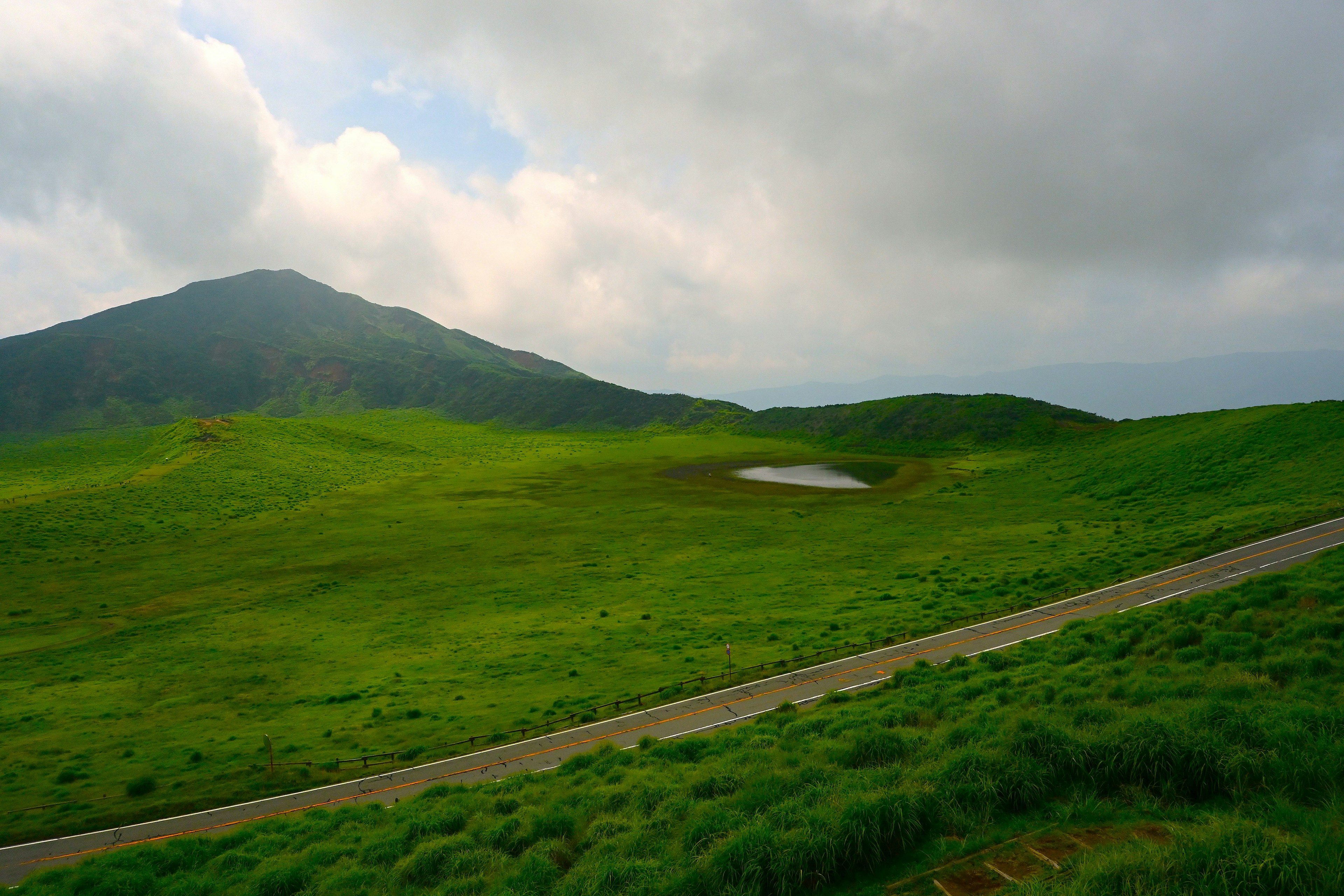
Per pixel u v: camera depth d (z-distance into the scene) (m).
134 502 123.56
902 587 61.78
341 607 73.12
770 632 52.31
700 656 48.03
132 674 55.81
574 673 47.44
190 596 79.38
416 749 36.59
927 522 94.81
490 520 117.00
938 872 13.16
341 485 155.00
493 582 79.94
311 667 55.50
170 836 30.08
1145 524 73.88
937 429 182.50
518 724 38.97
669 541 95.44
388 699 46.34
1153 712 19.00
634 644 53.00
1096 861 11.91
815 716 29.47
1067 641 34.59
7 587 82.69
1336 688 19.44
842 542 86.75
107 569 90.31
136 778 36.09
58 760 39.53
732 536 96.88
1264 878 10.67
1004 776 15.60
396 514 124.00
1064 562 60.75
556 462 192.25
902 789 15.92
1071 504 95.31
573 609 66.06
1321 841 11.16
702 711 37.00
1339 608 26.20
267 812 31.69
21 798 34.41
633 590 71.44
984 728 20.02
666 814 19.23
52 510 113.88
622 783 24.02
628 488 146.62
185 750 40.31
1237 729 15.55
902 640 44.47
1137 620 33.59
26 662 59.75
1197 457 95.19
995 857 13.31
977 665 34.28
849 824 14.32
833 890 13.47
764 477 155.00
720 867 14.29
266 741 39.84
